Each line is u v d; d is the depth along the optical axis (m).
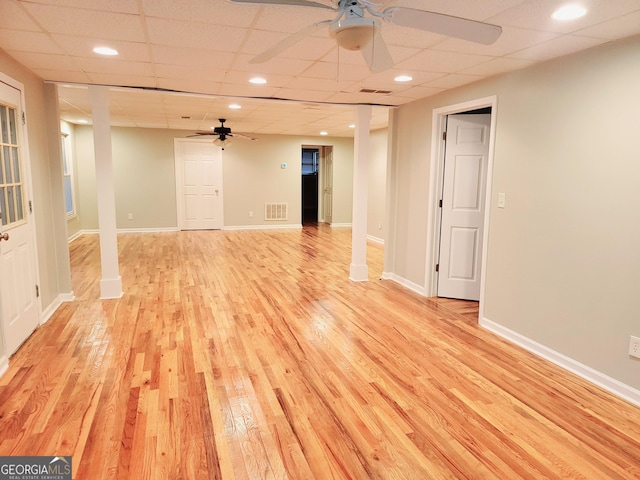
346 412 2.38
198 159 9.21
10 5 2.16
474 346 3.32
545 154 3.06
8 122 3.08
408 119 4.91
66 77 3.74
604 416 2.38
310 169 13.79
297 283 5.12
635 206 2.46
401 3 2.12
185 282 5.07
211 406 2.41
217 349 3.18
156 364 2.91
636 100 2.44
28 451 1.99
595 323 2.73
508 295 3.46
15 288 3.07
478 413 2.39
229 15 2.29
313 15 2.29
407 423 2.28
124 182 8.77
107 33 2.58
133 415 2.30
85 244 7.52
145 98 4.95
